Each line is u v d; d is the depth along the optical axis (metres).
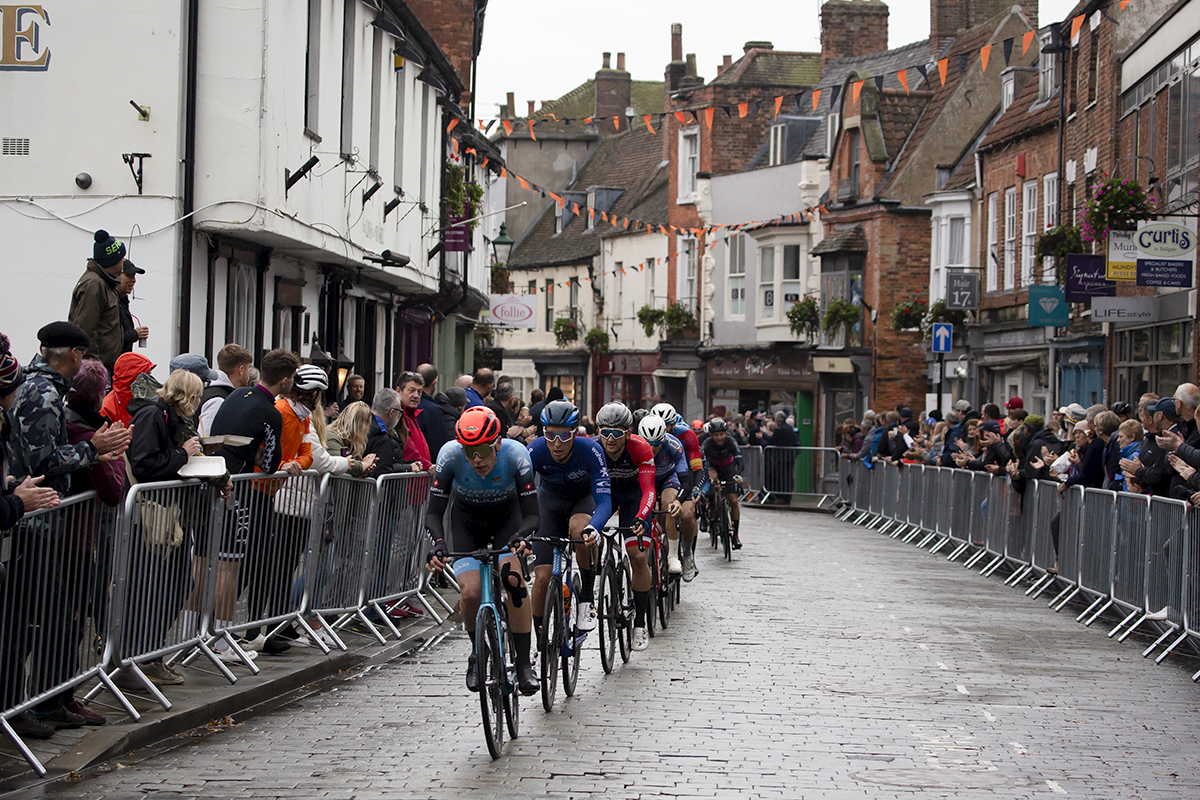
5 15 34.84
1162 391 51.53
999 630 31.02
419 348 74.56
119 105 34.94
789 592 36.72
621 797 16.30
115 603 18.86
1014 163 76.62
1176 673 26.23
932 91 96.69
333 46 43.88
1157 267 44.59
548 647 21.38
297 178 38.19
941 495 51.16
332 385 40.62
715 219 113.69
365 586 27.53
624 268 130.00
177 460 20.30
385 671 24.80
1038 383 71.31
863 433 65.94
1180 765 18.80
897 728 20.58
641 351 125.56
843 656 26.86
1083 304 62.62
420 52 58.31
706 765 17.98
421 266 59.91
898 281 91.69
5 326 34.81
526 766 17.77
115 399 22.03
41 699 17.19
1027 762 18.69
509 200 154.00
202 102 35.44
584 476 22.66
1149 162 53.78
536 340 145.25
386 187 52.12
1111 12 59.97
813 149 105.38
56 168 34.91
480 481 19.67
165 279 34.84
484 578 19.06
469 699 22.31
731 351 108.81
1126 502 31.30
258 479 22.81
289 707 21.45
